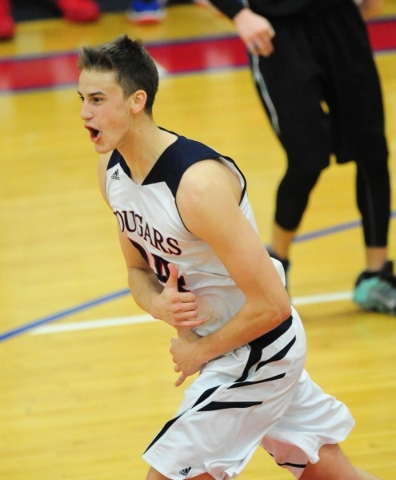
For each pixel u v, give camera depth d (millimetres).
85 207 15195
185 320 5801
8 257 13359
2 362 10336
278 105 10266
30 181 16547
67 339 10820
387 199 10938
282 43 10203
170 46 25969
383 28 26281
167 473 5805
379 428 8547
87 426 8883
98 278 12500
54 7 30219
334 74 10359
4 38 27703
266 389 5918
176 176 5363
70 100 21562
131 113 5422
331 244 13242
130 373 9930
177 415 5895
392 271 11109
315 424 6379
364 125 10523
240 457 5961
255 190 15453
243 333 5699
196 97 21141
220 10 10383
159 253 5812
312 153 10180
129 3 30859
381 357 9992
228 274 5805
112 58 5320
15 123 20031
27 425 8961
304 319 11078
